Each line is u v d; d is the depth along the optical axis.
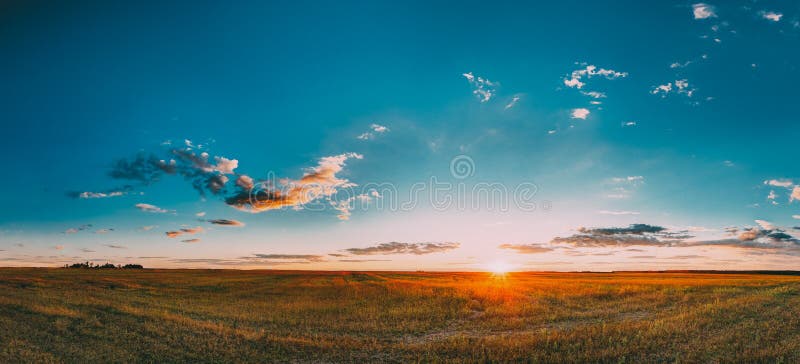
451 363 18.75
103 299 36.31
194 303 38.41
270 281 60.94
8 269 83.50
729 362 17.38
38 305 28.52
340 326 28.33
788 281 57.62
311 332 26.41
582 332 23.75
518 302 38.97
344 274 82.94
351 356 20.28
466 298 41.19
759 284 51.25
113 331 23.16
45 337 21.48
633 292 43.66
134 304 34.44
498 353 19.77
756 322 25.22
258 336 23.53
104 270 91.38
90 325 24.17
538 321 29.88
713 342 20.42
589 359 18.42
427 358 19.66
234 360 19.38
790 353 18.17
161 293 45.72
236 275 76.38
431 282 60.34
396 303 39.09
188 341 21.94
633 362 17.94
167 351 20.22
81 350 19.72
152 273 81.56
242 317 30.91
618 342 21.09
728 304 32.50
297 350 21.11
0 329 22.12
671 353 19.00
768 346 19.47
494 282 58.84
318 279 65.88
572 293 44.03
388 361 19.50
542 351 19.86
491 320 30.61
